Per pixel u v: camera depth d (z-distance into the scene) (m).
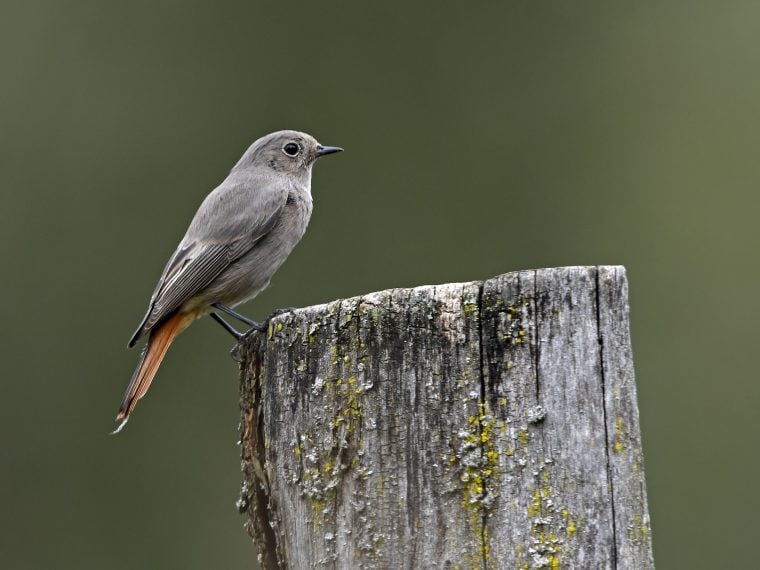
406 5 15.86
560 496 4.99
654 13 16.33
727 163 15.84
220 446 14.17
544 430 5.03
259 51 15.73
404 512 5.13
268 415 5.72
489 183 15.66
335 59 15.71
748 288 15.24
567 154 15.84
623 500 4.99
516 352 5.09
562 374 5.05
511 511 5.00
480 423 5.09
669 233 15.60
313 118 15.65
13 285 14.99
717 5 16.36
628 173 15.73
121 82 15.67
